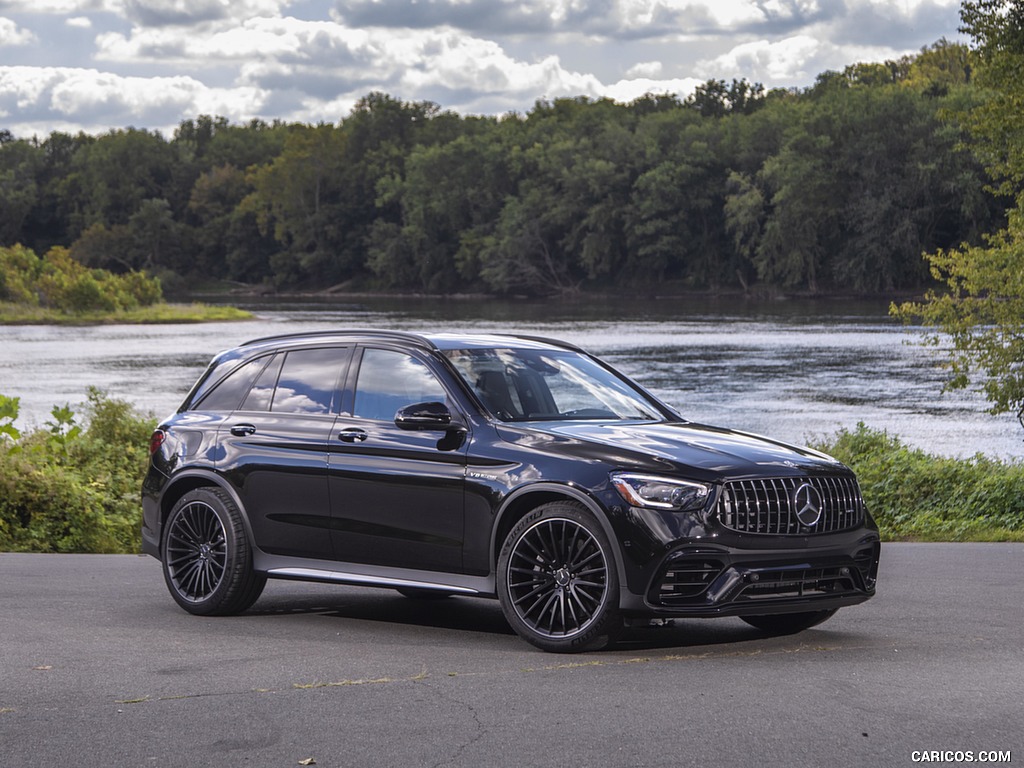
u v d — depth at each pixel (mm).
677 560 6191
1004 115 22969
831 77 161500
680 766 4359
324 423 7598
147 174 192375
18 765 4453
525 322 83500
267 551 7758
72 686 5680
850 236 118438
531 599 6652
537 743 4660
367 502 7250
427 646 6773
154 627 7469
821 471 6602
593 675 5859
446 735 4785
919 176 110438
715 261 131875
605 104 170750
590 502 6352
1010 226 23219
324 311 108250
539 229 139500
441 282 153625
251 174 187375
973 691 5480
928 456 18266
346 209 166875
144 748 4656
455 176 152625
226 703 5320
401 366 7484
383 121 175625
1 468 13133
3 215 192000
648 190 134125
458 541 6891
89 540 12922
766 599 6363
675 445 6629
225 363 8359
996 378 24297
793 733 4766
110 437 17391
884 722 4926
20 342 63625
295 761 4480
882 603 8531
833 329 69688
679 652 6566
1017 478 16312
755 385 37375
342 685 5660
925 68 178500
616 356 49469
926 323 23281
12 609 8188
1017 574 10203
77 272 100812
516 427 6887
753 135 130250
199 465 8047
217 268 181250
